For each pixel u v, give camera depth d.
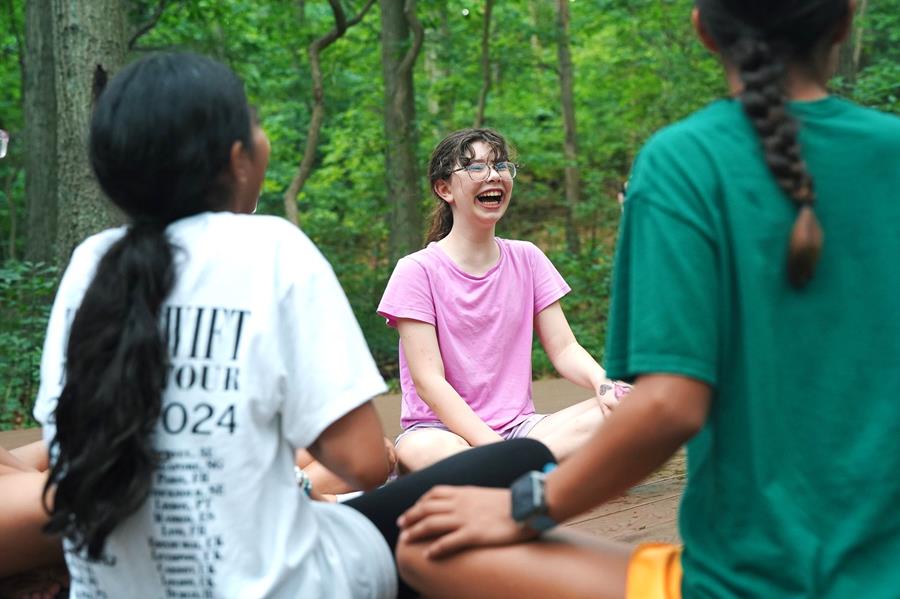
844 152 1.34
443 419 2.96
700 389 1.31
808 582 1.29
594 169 17.47
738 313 1.33
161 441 1.53
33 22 11.13
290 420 1.59
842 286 1.33
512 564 1.52
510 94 17.17
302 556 1.59
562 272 11.88
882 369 1.33
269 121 15.55
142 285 1.52
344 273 12.41
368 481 1.66
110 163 1.58
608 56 17.30
